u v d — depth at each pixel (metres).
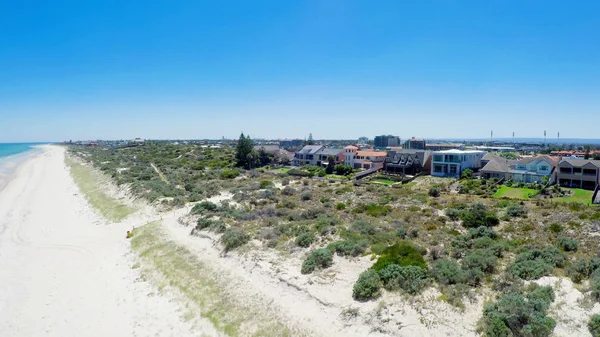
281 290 19.39
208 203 37.09
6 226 36.44
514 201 37.66
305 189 49.25
